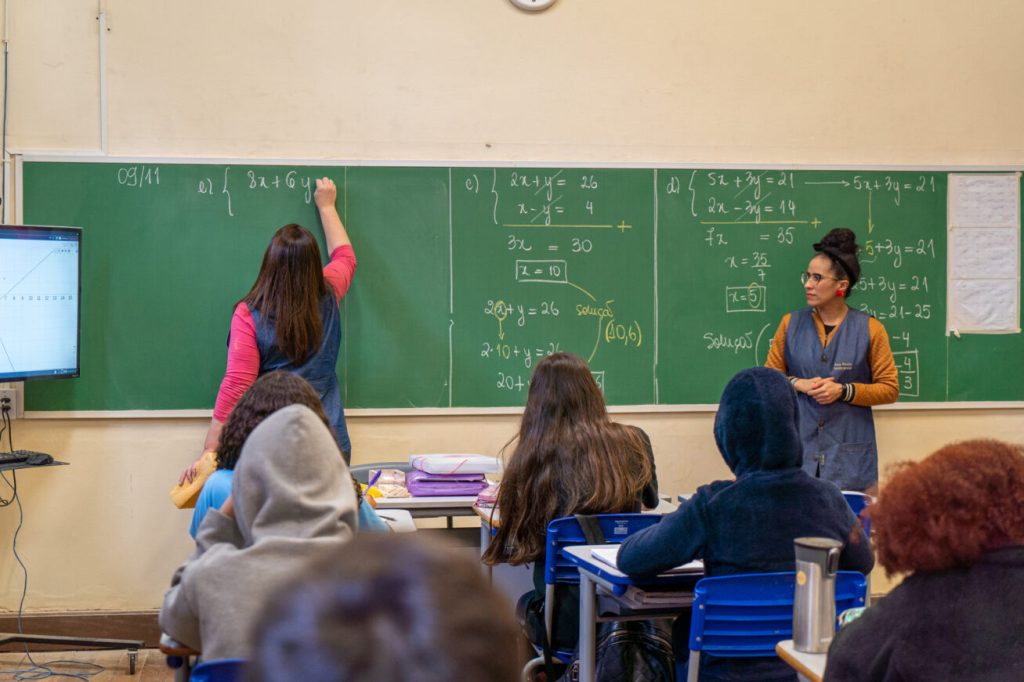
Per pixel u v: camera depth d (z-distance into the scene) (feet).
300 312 11.81
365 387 13.47
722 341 14.06
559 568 8.76
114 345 12.99
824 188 14.16
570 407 8.96
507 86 13.61
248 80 13.17
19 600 12.91
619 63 13.80
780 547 6.87
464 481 11.46
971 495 4.32
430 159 13.51
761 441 6.97
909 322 14.29
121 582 13.07
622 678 8.16
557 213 13.73
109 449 13.05
